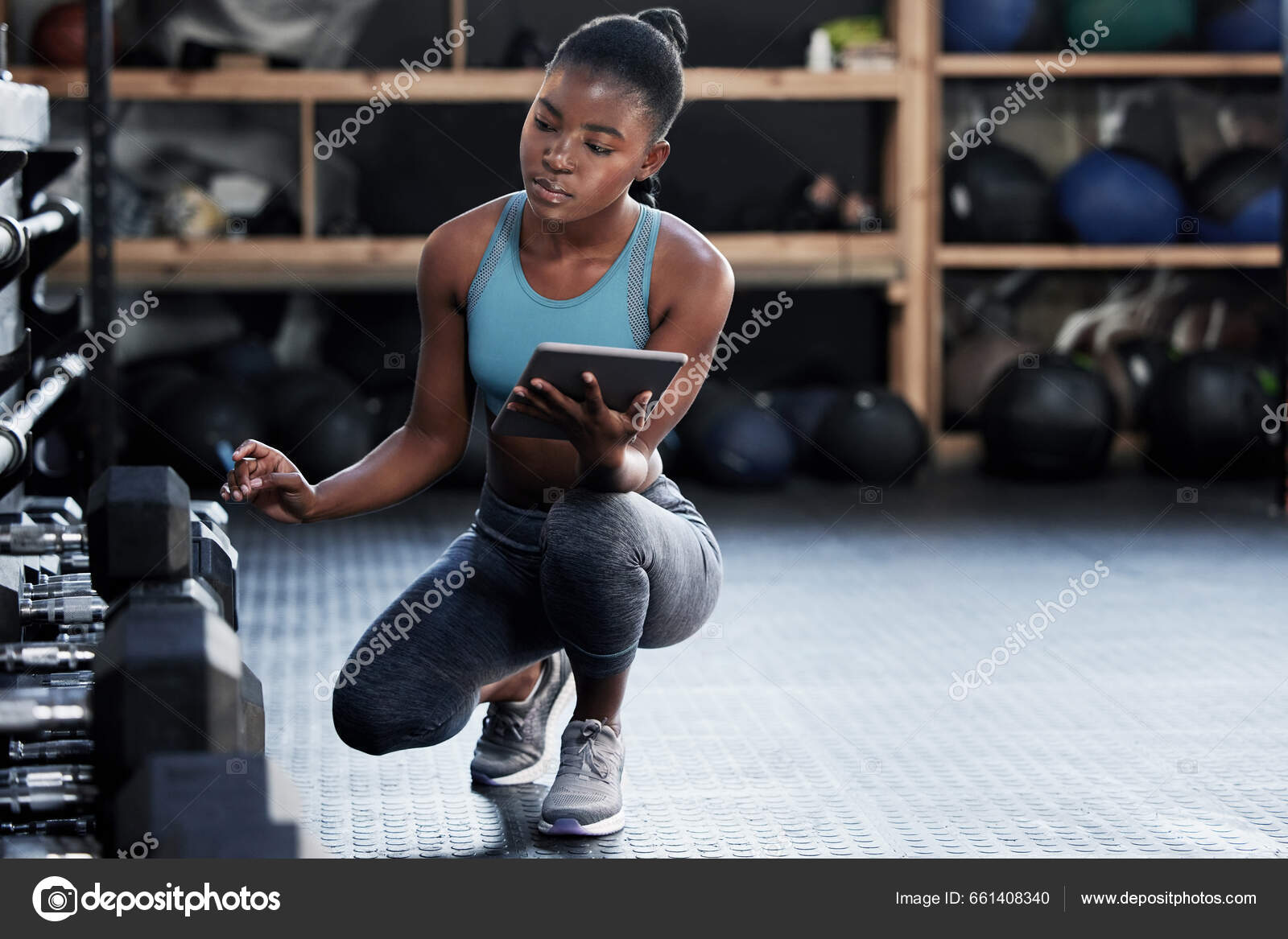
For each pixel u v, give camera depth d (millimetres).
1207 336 12320
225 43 11383
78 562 2896
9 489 3393
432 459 3660
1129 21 11422
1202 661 5371
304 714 4539
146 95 10883
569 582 3266
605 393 3021
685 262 3412
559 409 3002
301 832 1809
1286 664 5324
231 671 2064
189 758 1896
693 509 3816
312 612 6207
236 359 10984
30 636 3408
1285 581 6961
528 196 3240
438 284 3527
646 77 3170
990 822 3584
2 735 2713
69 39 10672
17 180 4234
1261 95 12359
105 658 2105
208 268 10836
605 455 3131
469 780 3918
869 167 12039
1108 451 10758
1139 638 5758
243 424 9734
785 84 11211
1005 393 10664
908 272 11352
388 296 11969
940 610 6340
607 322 3414
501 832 3475
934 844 3412
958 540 8258
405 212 11844
